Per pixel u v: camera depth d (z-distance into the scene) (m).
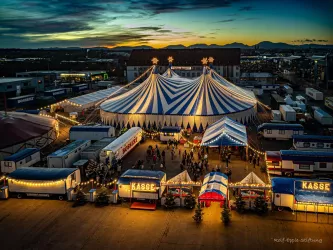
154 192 24.27
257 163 32.78
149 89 49.22
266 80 99.62
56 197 26.14
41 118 43.69
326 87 85.50
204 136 35.75
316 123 48.69
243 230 20.86
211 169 31.53
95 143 36.00
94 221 22.48
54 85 94.44
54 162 30.69
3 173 31.00
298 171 28.84
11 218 23.09
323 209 22.50
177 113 44.78
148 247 19.31
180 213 23.38
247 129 46.16
